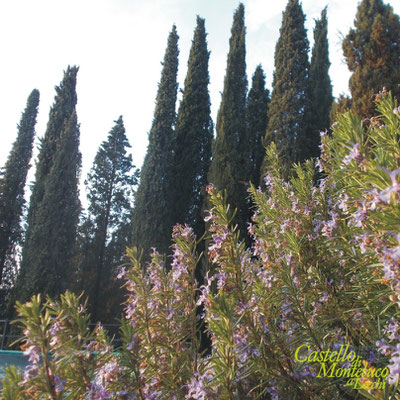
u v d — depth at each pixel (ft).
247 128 54.34
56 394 4.73
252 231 9.98
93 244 84.38
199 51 64.54
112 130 94.63
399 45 27.68
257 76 64.13
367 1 29.86
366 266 6.07
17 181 91.04
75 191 64.03
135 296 7.14
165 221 51.52
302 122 43.55
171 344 6.70
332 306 7.15
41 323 4.84
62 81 77.15
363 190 5.16
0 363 23.00
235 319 6.13
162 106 58.08
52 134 72.84
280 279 7.54
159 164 54.24
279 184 10.16
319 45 61.67
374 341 6.05
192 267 7.23
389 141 5.43
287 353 6.26
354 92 27.84
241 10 58.18
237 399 5.58
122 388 5.49
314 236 7.88
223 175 46.75
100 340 5.82
